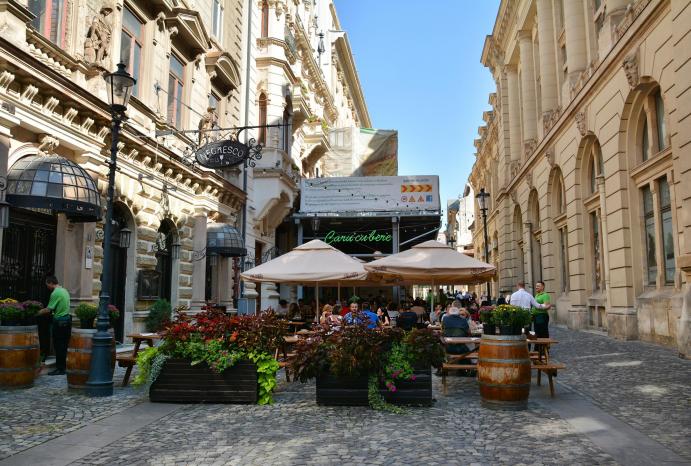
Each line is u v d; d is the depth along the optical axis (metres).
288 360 8.79
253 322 8.22
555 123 23.66
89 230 11.77
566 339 17.42
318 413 7.31
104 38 12.27
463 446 5.73
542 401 8.00
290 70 25.16
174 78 16.56
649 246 16.23
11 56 8.94
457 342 8.74
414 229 37.25
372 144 39.31
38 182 9.51
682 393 8.23
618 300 17.16
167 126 15.27
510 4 33.03
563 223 24.77
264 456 5.38
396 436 6.13
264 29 24.64
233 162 15.61
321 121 32.56
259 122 23.95
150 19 14.80
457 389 9.16
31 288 10.75
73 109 10.82
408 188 30.81
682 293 13.45
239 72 21.48
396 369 7.61
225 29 20.31
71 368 8.52
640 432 6.17
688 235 12.30
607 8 17.88
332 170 39.06
